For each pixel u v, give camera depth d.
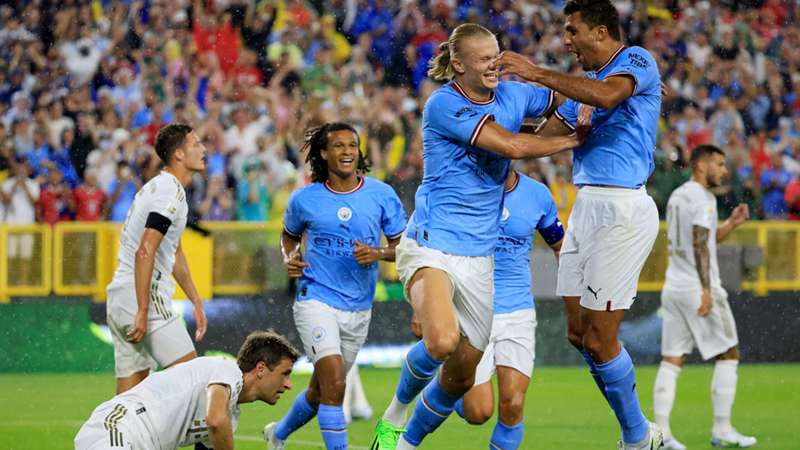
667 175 55.97
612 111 20.20
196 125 54.50
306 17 60.44
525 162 54.06
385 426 21.75
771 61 65.38
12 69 57.47
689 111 60.88
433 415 20.83
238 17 60.06
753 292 50.19
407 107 58.34
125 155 53.72
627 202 20.36
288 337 45.81
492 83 18.81
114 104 55.75
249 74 58.53
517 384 22.25
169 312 23.23
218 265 45.97
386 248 23.42
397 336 46.78
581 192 21.00
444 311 18.81
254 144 54.12
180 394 17.98
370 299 24.02
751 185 58.66
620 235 20.36
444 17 62.16
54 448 27.47
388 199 24.02
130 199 52.22
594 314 20.77
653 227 20.69
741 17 66.06
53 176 52.25
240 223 46.16
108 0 59.47
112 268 46.59
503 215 22.80
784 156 61.38
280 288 46.12
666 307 29.77
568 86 19.09
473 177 19.30
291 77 58.47
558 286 22.78
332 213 23.39
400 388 21.28
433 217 19.50
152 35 58.66
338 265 23.44
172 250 23.33
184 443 18.22
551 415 33.88
